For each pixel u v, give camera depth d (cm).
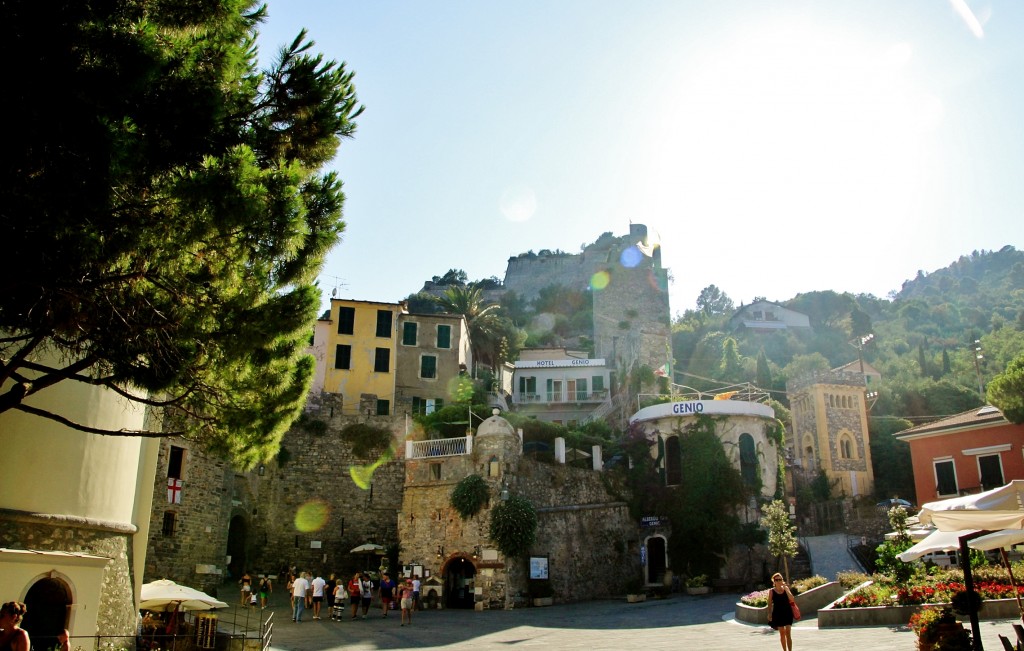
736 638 2298
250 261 1320
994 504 1380
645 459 4906
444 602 3859
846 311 13138
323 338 5522
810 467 5916
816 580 3048
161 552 3441
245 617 3222
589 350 8538
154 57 1128
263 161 1431
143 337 1336
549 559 4078
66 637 1528
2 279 1114
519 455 4153
